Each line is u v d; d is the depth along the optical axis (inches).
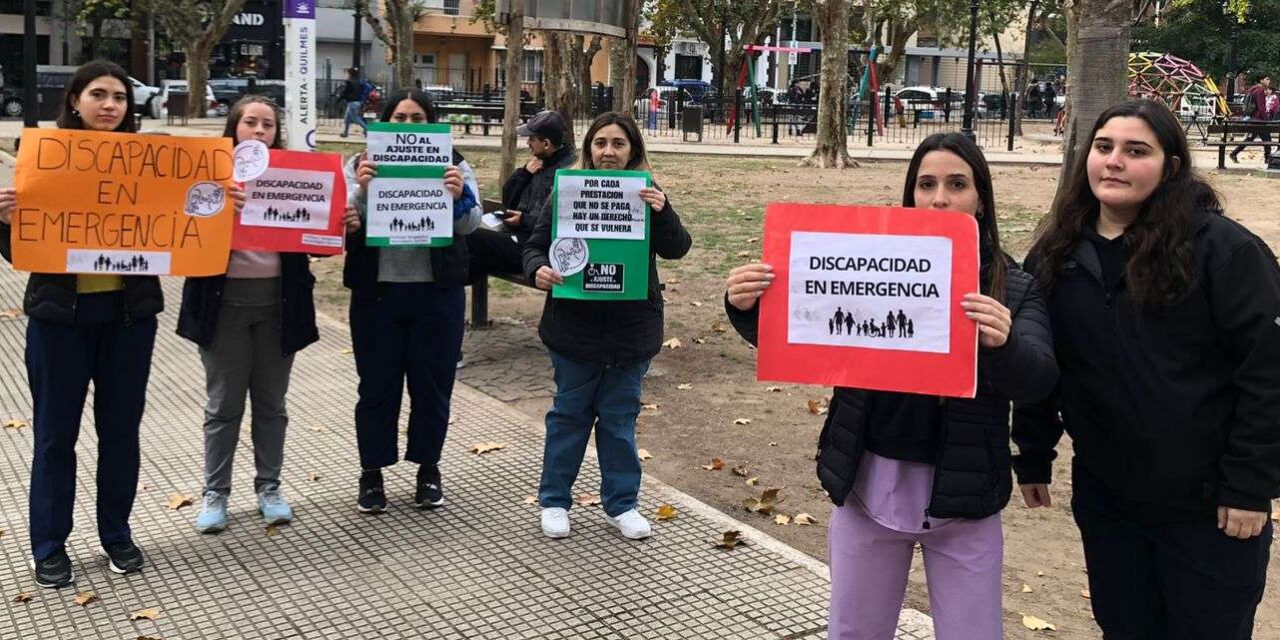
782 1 1742.1
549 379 305.3
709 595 177.5
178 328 192.9
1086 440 121.0
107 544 182.9
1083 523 124.7
